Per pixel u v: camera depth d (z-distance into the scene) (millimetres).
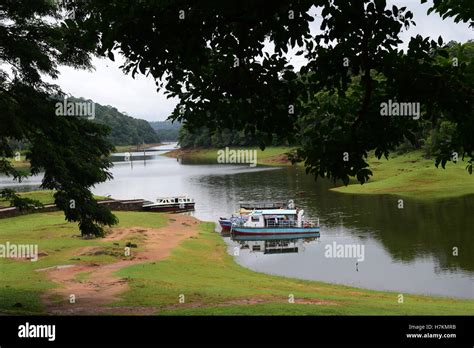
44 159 14883
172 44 7887
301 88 8742
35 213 44969
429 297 19703
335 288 21641
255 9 7582
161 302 15289
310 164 8336
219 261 28719
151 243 32906
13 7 14500
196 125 9508
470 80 7379
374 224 38375
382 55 7543
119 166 140250
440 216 39531
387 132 8086
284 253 30984
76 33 8531
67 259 25625
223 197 62375
